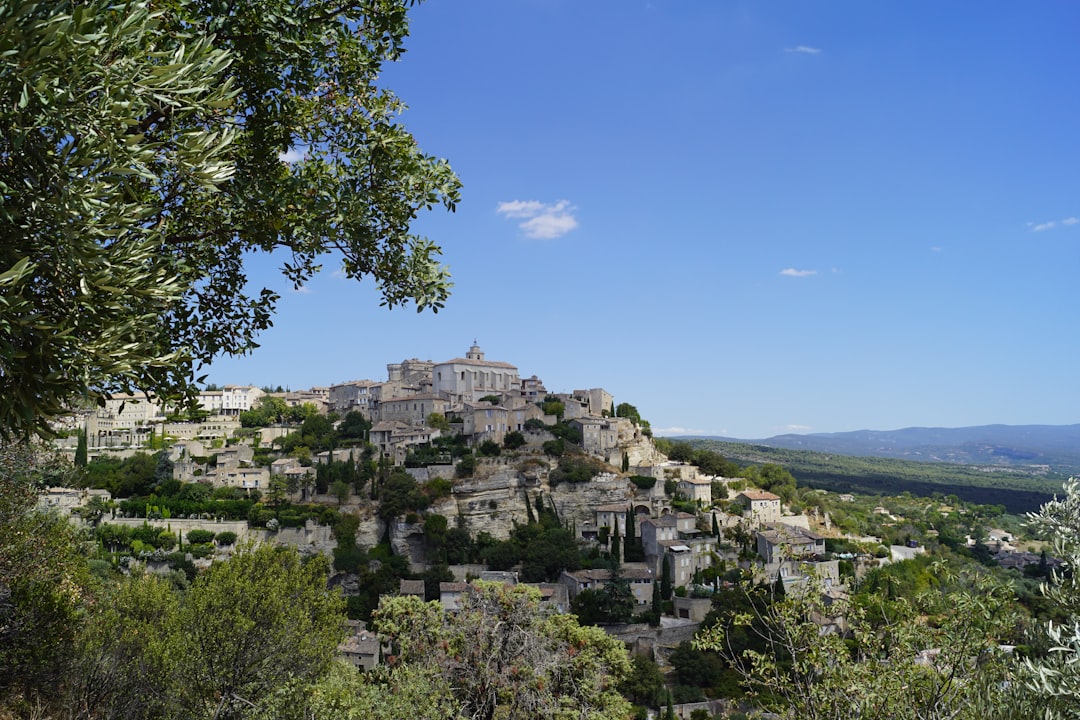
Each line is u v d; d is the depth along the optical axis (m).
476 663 22.22
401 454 136.50
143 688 26.69
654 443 170.75
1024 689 13.51
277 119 14.18
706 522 128.88
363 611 101.19
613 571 98.50
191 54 10.21
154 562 105.62
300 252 15.70
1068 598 13.20
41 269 9.39
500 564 114.69
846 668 16.80
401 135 15.44
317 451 147.25
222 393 195.38
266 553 31.16
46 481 31.03
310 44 13.67
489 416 142.88
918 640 17.16
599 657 23.89
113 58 9.42
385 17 14.66
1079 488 13.62
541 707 21.30
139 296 9.94
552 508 130.00
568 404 154.38
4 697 22.14
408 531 117.38
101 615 28.50
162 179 12.53
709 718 64.19
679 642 92.81
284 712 22.72
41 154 8.91
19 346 9.09
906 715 15.95
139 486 124.06
